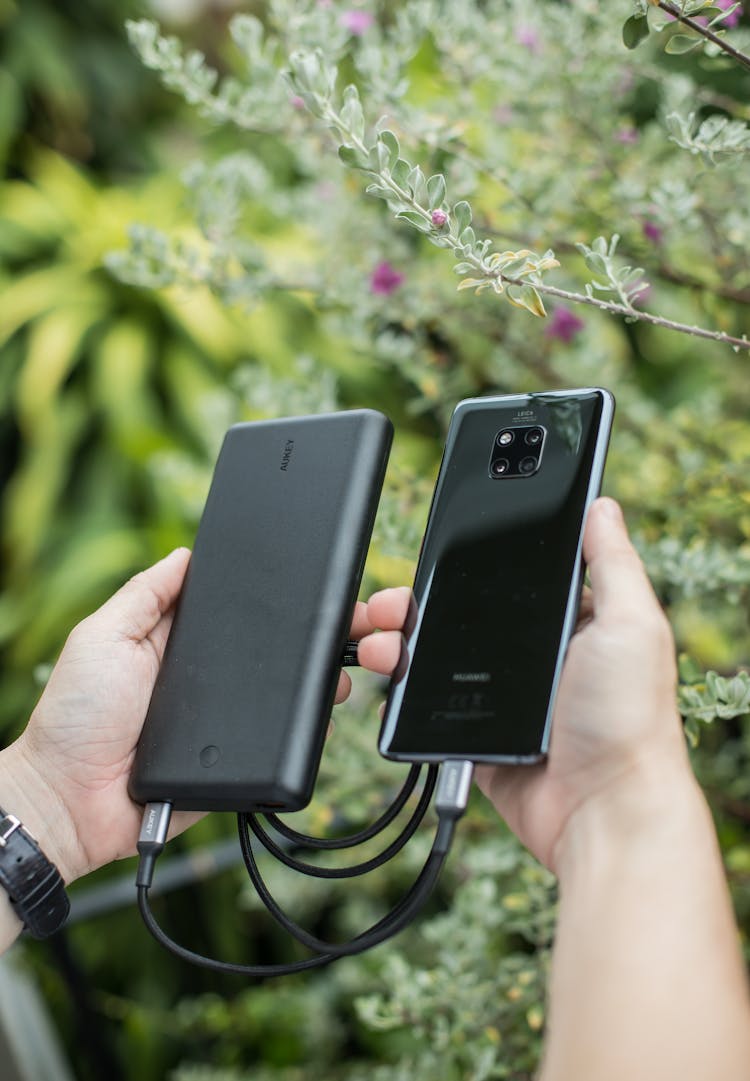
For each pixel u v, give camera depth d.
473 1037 0.92
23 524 1.79
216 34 2.28
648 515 1.07
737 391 1.21
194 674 0.72
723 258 0.93
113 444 1.91
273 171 2.06
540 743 0.62
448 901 1.42
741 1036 0.48
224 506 0.78
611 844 0.56
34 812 0.76
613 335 1.48
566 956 0.54
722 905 0.53
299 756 0.66
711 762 1.08
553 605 0.66
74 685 0.77
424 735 0.66
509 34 1.02
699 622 1.15
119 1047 1.49
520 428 0.74
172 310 1.94
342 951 0.61
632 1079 0.48
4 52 2.13
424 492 1.04
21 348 1.99
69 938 1.17
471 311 1.12
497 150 1.05
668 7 0.61
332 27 0.90
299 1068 1.41
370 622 0.73
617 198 0.92
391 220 1.12
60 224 2.06
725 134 0.74
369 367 1.90
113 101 2.25
